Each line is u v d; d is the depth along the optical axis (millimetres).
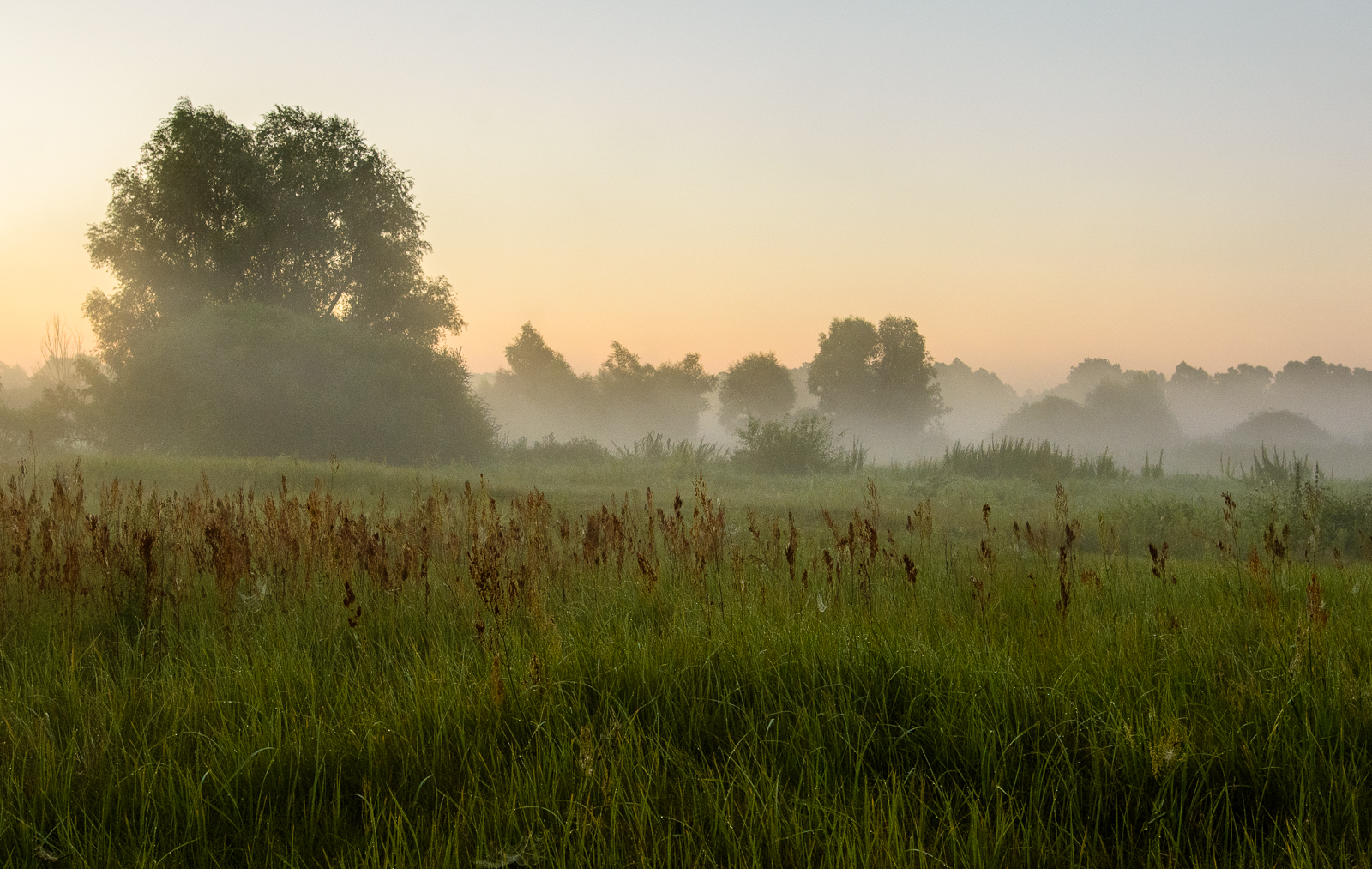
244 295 35969
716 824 2307
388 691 3262
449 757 2771
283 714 3018
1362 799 2359
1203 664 3326
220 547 4836
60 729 3070
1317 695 2855
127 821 2383
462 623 4391
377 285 39875
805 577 4984
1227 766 2592
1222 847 2287
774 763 2680
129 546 5199
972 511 14219
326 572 5305
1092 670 3252
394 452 30266
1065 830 2309
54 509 5934
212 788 2564
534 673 3082
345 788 2676
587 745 2504
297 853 2193
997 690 3004
